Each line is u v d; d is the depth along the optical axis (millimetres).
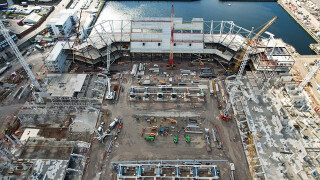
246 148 110938
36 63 161625
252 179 99250
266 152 105750
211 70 158250
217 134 118062
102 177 100875
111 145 112750
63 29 183875
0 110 128625
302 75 155125
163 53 167375
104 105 132625
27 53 168375
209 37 168625
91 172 102312
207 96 138875
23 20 199000
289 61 145250
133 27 161125
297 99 129875
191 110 130500
